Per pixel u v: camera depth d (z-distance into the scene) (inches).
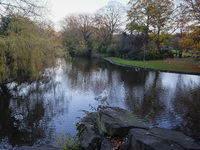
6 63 426.9
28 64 467.8
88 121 254.5
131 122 186.4
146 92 600.4
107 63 1525.6
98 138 193.9
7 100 506.6
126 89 644.7
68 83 734.5
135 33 1752.0
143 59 1534.2
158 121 358.3
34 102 494.0
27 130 331.9
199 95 559.5
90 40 2230.6
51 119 382.6
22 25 462.0
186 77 857.5
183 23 808.3
